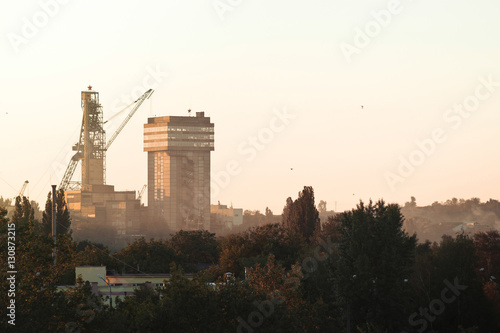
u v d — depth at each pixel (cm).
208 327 8462
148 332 8462
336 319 11175
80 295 8525
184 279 8906
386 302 11356
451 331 12412
